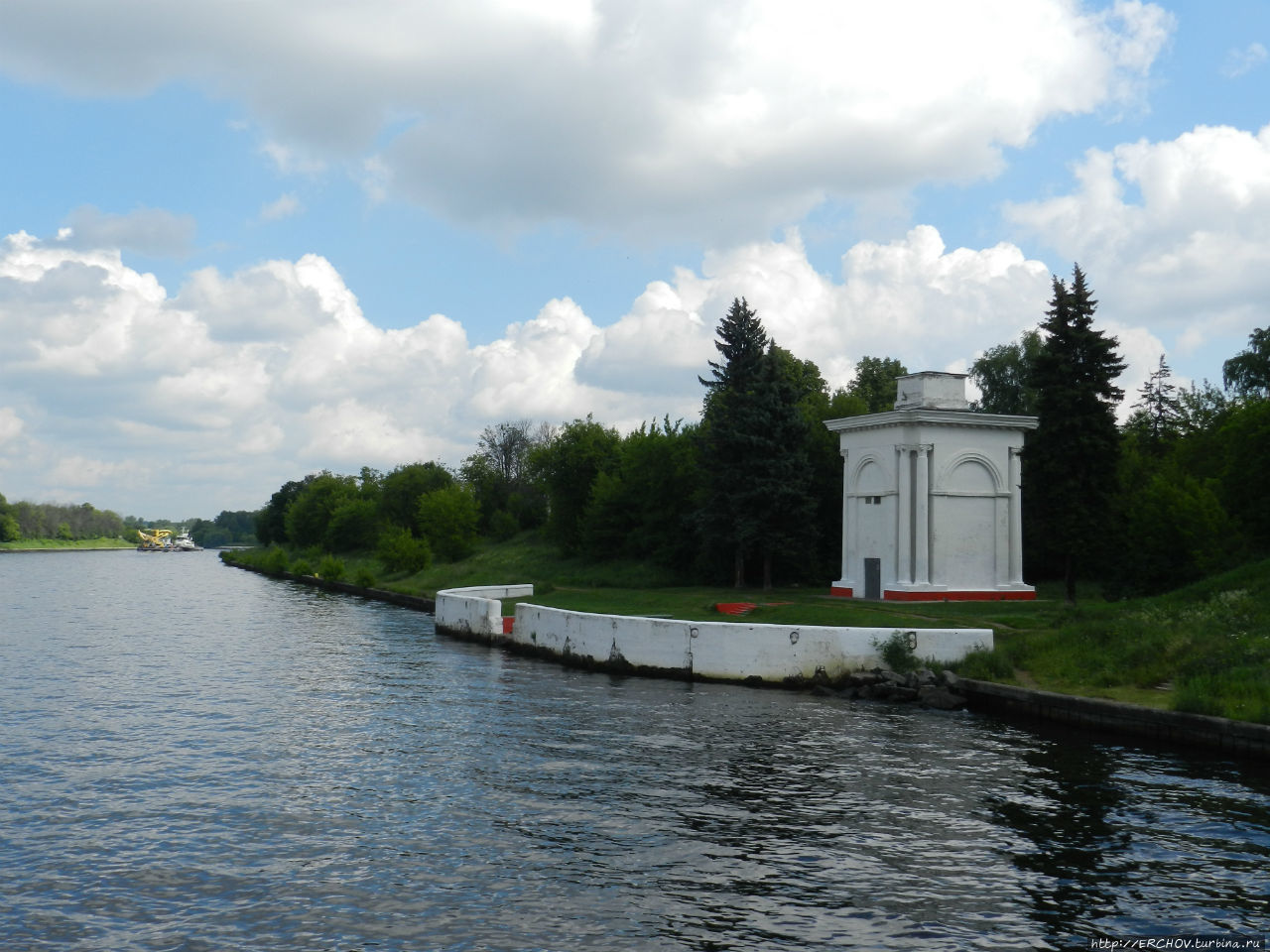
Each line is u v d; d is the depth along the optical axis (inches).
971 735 1042.7
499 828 727.1
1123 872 635.5
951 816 750.5
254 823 742.5
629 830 721.0
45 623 2423.7
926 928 553.9
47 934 549.3
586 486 3531.0
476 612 1956.2
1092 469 1993.1
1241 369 2817.4
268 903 591.2
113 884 623.5
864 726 1087.0
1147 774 875.4
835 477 2822.3
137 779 867.4
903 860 658.2
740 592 2497.5
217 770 900.6
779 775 870.4
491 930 552.1
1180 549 1811.0
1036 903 586.6
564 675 1470.2
